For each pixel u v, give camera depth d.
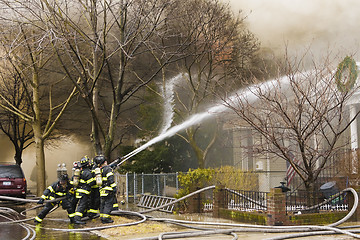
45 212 10.89
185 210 13.65
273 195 10.21
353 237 8.76
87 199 10.64
